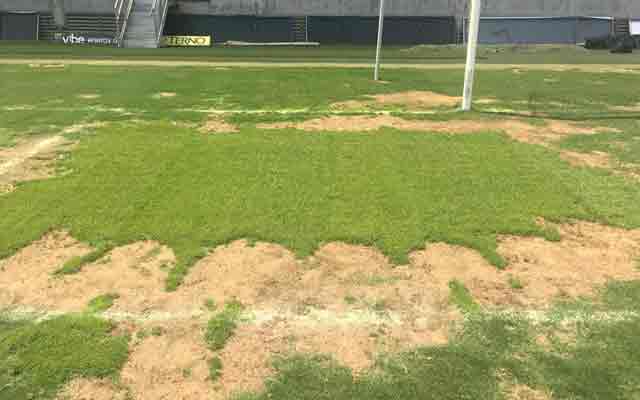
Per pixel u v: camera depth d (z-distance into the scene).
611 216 5.51
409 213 5.43
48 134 8.48
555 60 23.39
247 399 3.01
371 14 33.28
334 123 9.45
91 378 3.16
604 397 3.03
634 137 8.66
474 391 3.07
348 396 3.03
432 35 33.72
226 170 6.66
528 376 3.20
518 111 10.90
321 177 6.46
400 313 3.86
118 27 28.94
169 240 4.84
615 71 18.59
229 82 14.75
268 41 33.00
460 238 4.91
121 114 10.09
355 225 5.14
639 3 34.09
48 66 17.91
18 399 2.99
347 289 4.14
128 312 3.82
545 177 6.59
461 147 7.80
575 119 10.03
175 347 3.46
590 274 4.41
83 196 5.79
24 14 30.70
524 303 3.99
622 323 3.75
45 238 4.88
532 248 4.81
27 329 3.60
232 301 3.97
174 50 25.94
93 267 4.41
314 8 33.00
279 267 4.43
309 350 3.45
